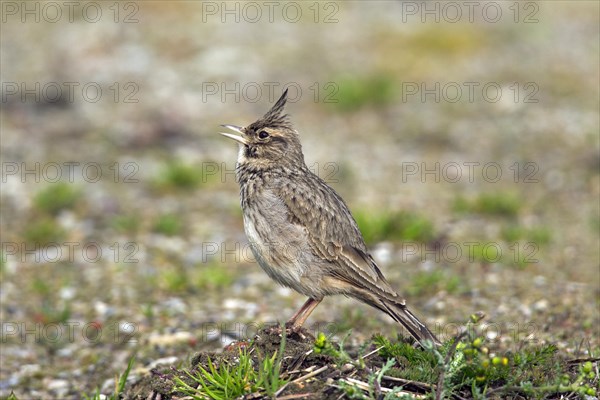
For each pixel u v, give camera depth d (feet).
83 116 92.84
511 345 43.91
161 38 116.06
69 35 116.57
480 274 57.62
